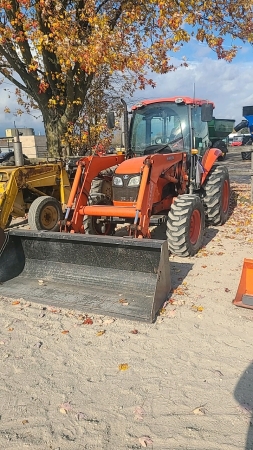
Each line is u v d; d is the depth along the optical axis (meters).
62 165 7.73
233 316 3.83
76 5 9.08
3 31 8.70
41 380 3.00
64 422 2.56
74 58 8.39
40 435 2.46
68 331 3.70
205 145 7.04
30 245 4.85
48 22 8.77
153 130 6.50
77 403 2.73
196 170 6.27
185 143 6.25
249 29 10.48
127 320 3.84
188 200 5.48
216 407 2.62
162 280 4.03
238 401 2.67
